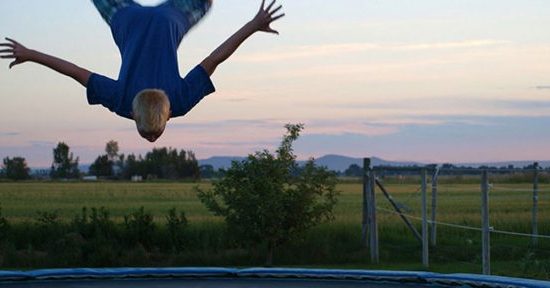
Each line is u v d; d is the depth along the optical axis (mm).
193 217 23625
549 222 20625
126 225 17703
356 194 43844
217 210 16453
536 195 17484
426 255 15594
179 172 100938
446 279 8555
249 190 16078
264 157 16250
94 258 16531
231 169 16328
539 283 7836
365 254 17094
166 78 5070
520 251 17250
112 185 67750
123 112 5082
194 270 9203
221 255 16875
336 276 9000
